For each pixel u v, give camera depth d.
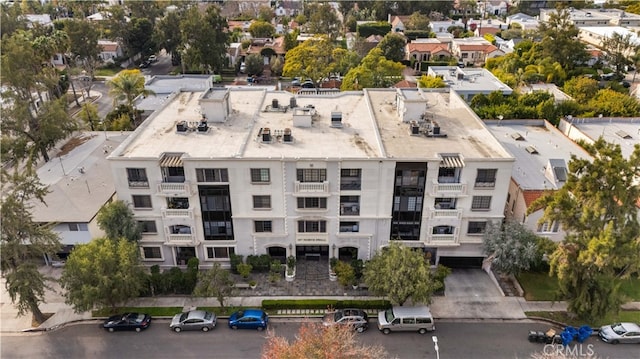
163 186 52.00
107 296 47.06
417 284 47.00
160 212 53.84
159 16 168.38
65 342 47.66
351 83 96.00
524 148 67.00
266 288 54.47
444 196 52.34
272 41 154.00
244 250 56.62
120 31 144.38
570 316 50.06
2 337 48.28
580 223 45.53
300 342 39.91
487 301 52.50
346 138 57.34
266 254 56.94
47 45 100.81
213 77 123.81
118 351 46.44
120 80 85.31
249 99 70.62
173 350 46.50
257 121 62.50
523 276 55.84
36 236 47.44
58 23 155.12
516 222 53.84
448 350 46.25
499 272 55.38
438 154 51.72
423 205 53.50
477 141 56.59
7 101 71.25
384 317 49.00
